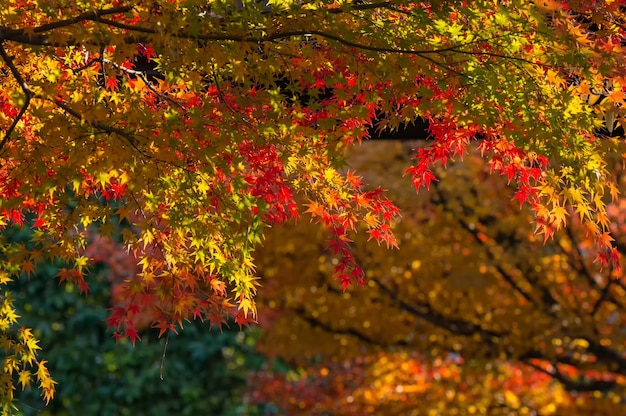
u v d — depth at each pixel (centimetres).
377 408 1473
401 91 610
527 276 1395
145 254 697
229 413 2025
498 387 1476
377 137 824
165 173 624
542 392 1509
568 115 597
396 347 1485
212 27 562
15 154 613
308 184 675
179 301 675
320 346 1484
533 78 598
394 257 1422
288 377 1747
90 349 1994
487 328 1422
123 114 588
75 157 584
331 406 1516
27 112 625
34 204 682
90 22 583
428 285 1412
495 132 647
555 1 567
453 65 602
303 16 571
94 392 1984
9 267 701
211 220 650
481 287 1353
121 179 624
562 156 595
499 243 1425
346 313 1452
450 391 1452
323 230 1457
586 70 564
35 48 601
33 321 1961
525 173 672
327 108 623
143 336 2047
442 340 1430
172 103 627
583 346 1408
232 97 619
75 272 710
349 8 567
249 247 653
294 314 1498
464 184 1374
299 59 602
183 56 568
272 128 606
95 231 1741
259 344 1570
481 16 592
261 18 562
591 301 1406
